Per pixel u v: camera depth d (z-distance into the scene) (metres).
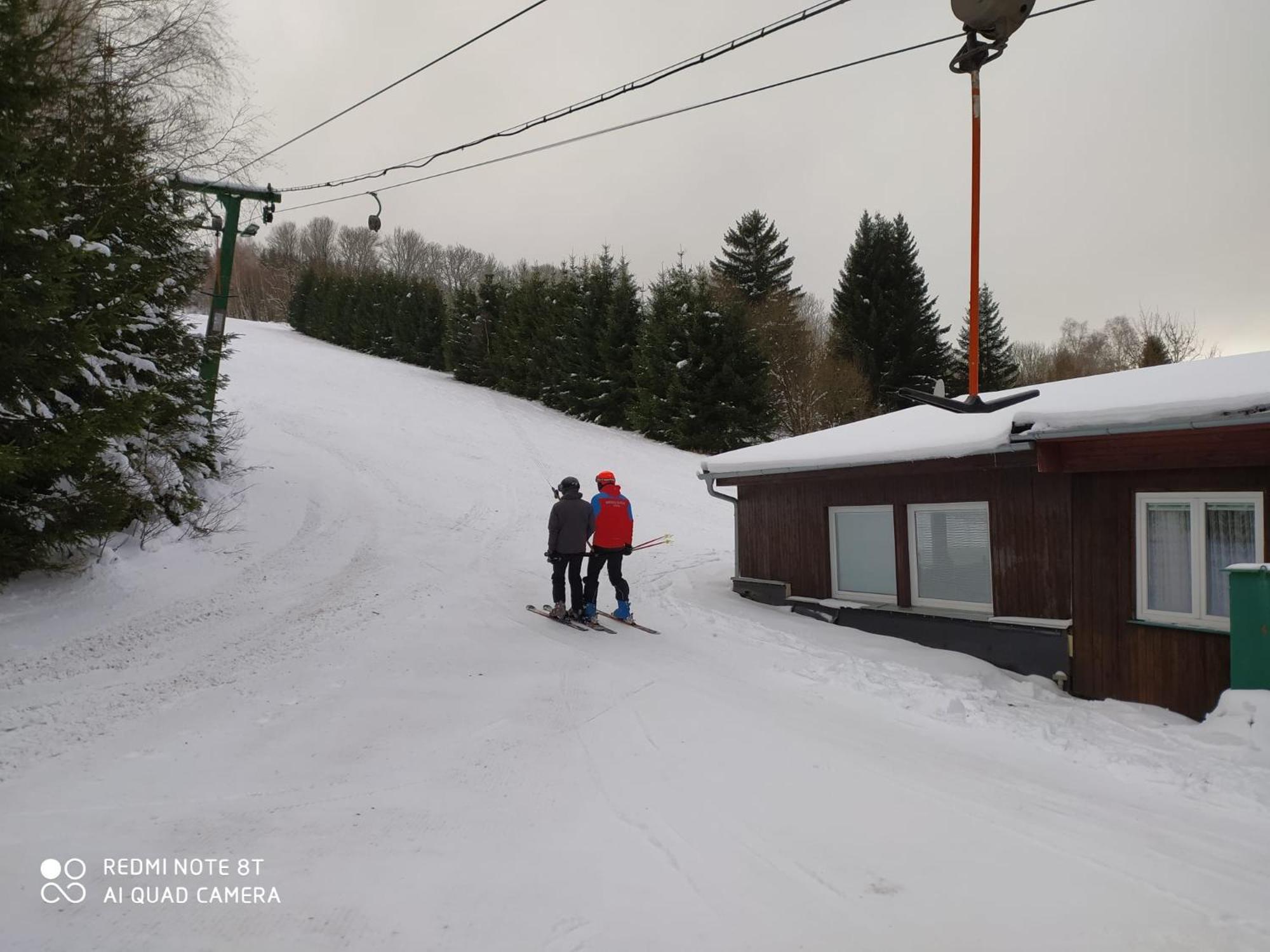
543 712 5.19
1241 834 3.67
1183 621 6.01
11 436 6.48
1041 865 3.30
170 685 5.39
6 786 3.69
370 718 4.93
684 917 2.79
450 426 23.89
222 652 6.22
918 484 7.93
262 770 4.06
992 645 7.08
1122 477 6.36
